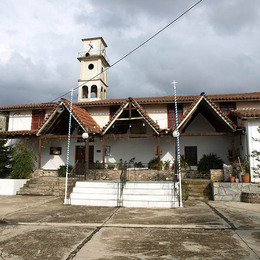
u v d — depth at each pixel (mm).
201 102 16594
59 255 5219
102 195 11812
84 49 30719
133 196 11453
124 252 5355
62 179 16047
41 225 7824
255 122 14422
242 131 15180
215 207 10695
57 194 15000
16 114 22672
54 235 6680
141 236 6531
